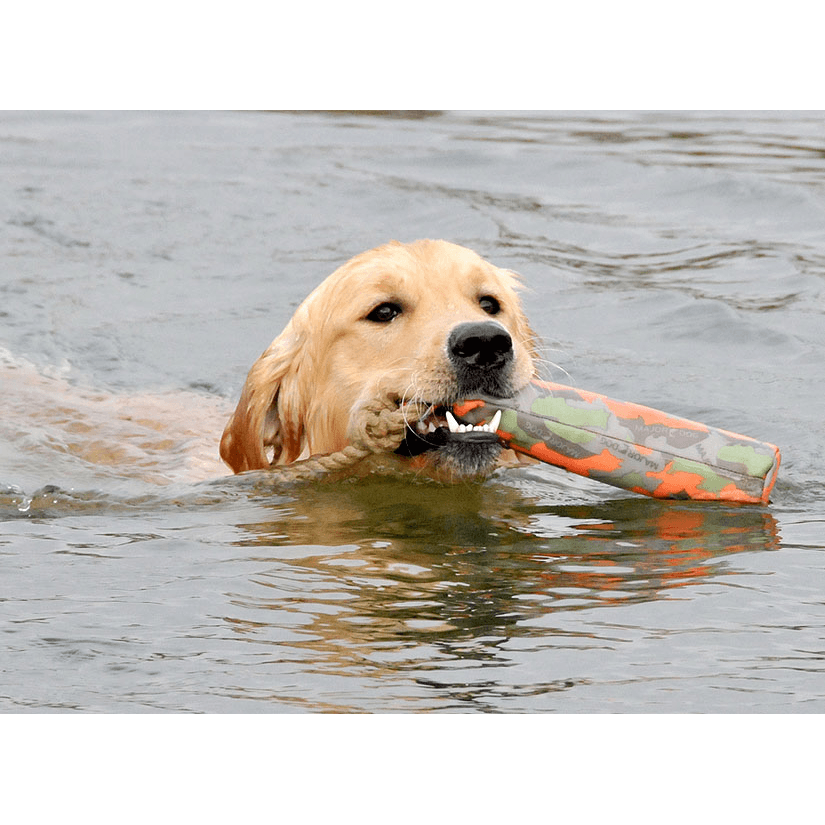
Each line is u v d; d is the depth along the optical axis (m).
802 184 20.34
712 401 12.74
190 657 7.38
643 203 20.03
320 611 7.96
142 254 17.80
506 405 9.84
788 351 14.20
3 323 15.41
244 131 24.25
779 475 10.85
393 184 20.81
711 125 24.94
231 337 15.20
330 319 10.56
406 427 10.10
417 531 9.45
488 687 7.03
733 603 8.04
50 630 7.71
